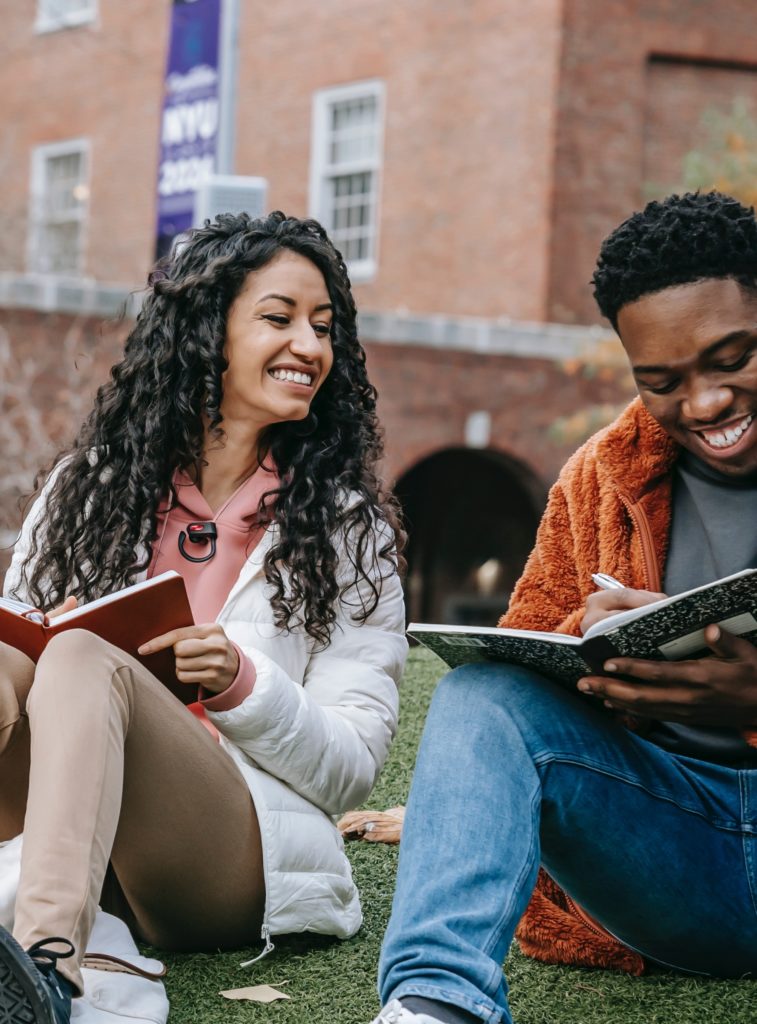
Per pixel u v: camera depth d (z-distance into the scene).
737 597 1.73
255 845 2.31
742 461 2.07
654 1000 2.16
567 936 2.32
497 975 1.73
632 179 15.55
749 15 15.71
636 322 2.04
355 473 2.66
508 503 15.78
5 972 1.77
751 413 2.03
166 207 11.15
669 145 15.66
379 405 13.98
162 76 18.75
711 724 1.90
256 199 9.38
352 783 2.41
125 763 2.14
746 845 2.04
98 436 2.70
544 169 15.36
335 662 2.55
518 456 14.41
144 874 2.27
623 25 15.48
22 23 20.41
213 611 2.55
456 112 16.16
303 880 2.36
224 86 10.79
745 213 2.00
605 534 2.26
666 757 2.05
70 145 19.78
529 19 15.54
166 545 2.64
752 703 1.83
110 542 2.64
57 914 1.91
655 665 1.83
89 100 19.59
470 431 14.24
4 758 2.22
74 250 18.55
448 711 1.92
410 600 16.05
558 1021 2.11
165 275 2.70
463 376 14.24
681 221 1.99
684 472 2.20
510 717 1.90
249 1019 2.14
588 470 2.31
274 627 2.51
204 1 10.95
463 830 1.82
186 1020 2.14
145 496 2.63
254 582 2.54
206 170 10.84
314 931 2.44
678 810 2.01
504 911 1.78
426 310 16.34
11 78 20.53
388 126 16.72
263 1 17.95
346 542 2.59
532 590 2.36
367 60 16.92
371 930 2.58
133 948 2.22
